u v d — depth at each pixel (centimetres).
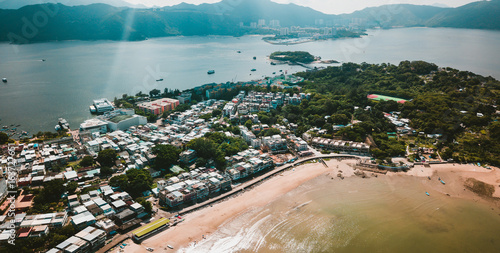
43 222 15750
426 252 15425
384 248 15612
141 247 15125
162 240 15700
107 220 16225
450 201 19638
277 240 16025
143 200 17638
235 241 15900
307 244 15788
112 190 18800
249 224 17225
